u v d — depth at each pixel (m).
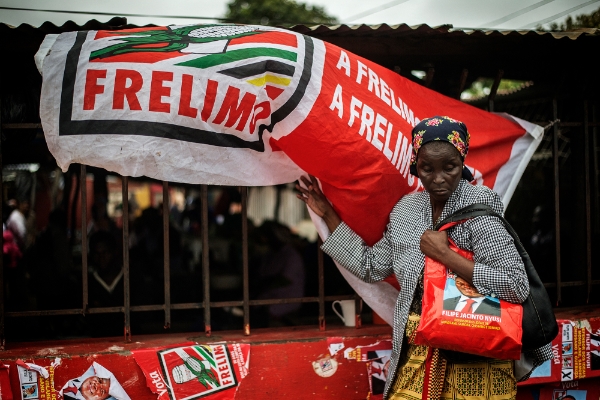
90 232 5.02
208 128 2.15
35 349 2.37
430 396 1.97
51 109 2.04
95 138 2.05
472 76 3.54
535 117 4.30
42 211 5.95
